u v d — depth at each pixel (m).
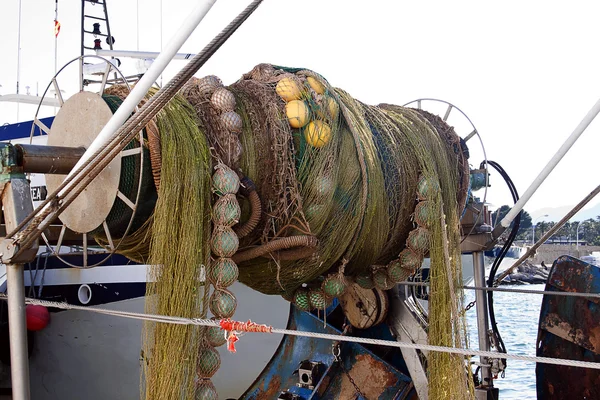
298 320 7.36
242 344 8.70
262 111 4.79
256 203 4.55
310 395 6.68
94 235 4.59
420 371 6.54
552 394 7.52
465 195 6.41
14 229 3.80
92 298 9.05
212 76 4.84
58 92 4.78
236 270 4.33
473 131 7.20
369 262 5.60
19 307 3.83
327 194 4.79
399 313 6.83
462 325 5.49
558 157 6.85
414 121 6.09
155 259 4.15
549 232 7.65
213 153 4.43
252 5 2.94
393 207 5.47
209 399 4.24
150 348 4.21
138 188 4.23
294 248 4.75
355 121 5.27
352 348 6.94
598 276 7.27
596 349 7.16
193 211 4.16
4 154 3.97
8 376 8.95
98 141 3.59
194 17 3.22
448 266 5.43
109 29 12.21
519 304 31.52
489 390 7.62
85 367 9.17
